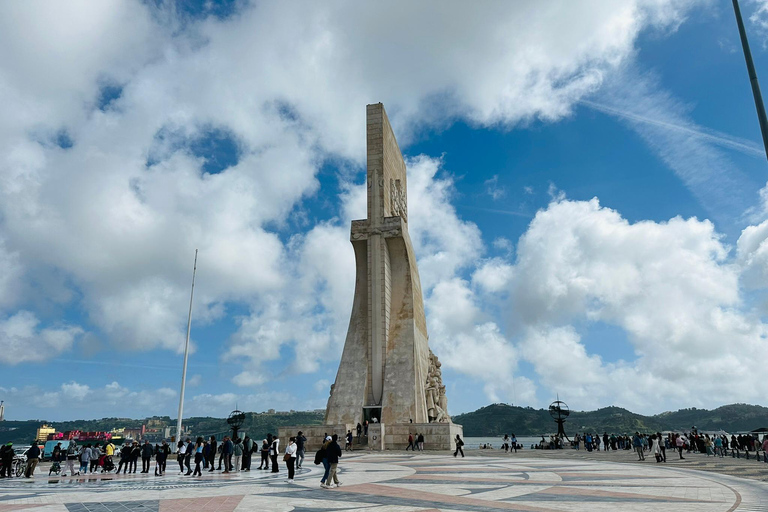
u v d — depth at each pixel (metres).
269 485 15.59
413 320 43.56
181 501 12.20
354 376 41.78
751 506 10.66
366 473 18.92
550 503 11.24
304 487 14.82
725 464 23.42
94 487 16.12
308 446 36.53
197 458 20.91
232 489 14.61
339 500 11.98
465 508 10.62
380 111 47.44
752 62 12.84
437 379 48.38
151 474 21.64
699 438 34.69
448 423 36.19
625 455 32.34
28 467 21.48
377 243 44.22
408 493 13.18
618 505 10.88
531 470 20.23
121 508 11.25
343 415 40.16
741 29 13.20
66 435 51.31
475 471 19.75
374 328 42.59
